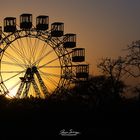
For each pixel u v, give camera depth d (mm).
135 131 88688
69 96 132750
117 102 120938
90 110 116812
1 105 122062
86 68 132125
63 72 131000
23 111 115375
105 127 94562
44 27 128250
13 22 127688
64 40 130875
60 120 105438
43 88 129125
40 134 89750
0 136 86938
